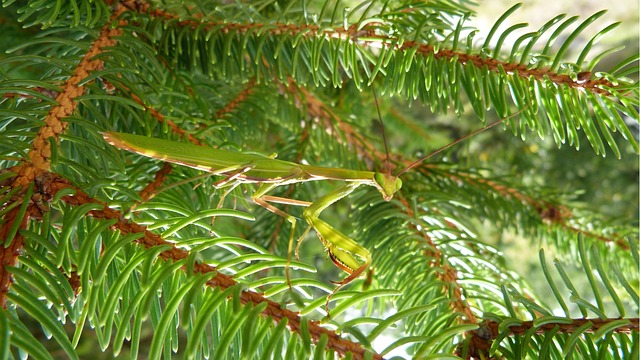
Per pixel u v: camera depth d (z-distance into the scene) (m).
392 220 0.30
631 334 0.21
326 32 0.27
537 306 0.22
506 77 0.26
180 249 0.22
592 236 0.36
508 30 0.25
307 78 0.31
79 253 0.20
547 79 0.25
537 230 0.37
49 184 0.22
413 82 0.27
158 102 0.27
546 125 0.26
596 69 0.76
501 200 0.36
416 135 0.52
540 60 0.25
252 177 0.24
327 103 0.37
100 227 0.21
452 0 0.29
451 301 0.24
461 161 0.38
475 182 0.36
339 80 0.29
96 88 0.24
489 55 0.26
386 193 0.25
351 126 0.37
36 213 0.21
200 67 0.29
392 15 0.27
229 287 0.21
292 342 0.20
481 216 0.36
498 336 0.21
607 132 0.25
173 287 0.21
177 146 0.23
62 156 0.23
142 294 0.20
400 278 0.28
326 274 0.65
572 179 0.69
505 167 0.65
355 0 0.36
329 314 0.21
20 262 0.21
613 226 0.36
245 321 0.21
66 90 0.24
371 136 0.38
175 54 0.28
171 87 0.29
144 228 0.22
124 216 0.21
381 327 0.20
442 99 0.27
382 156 0.36
